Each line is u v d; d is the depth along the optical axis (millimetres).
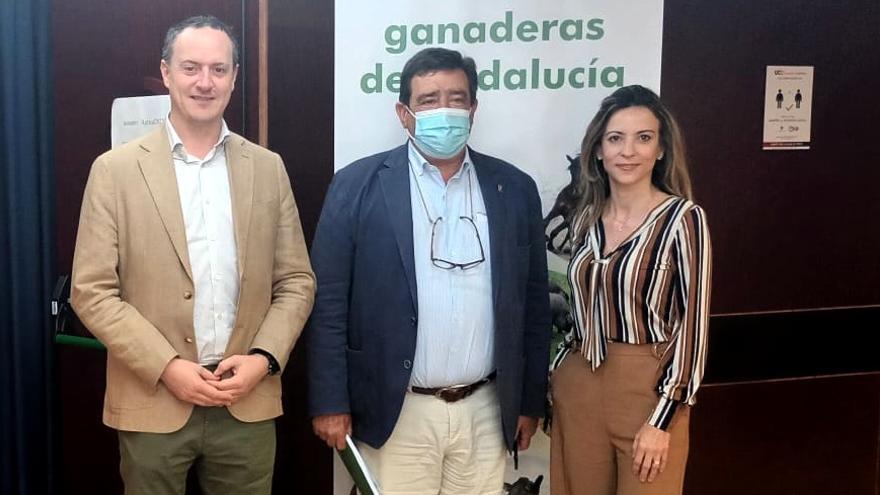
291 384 2465
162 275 1757
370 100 2264
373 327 1942
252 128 2383
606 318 1934
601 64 2281
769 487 2658
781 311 2592
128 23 2344
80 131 2385
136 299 1771
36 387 2445
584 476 2014
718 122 2473
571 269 2020
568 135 2299
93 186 1771
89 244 1749
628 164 1914
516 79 2275
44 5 2332
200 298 1796
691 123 2457
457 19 2244
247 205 1832
